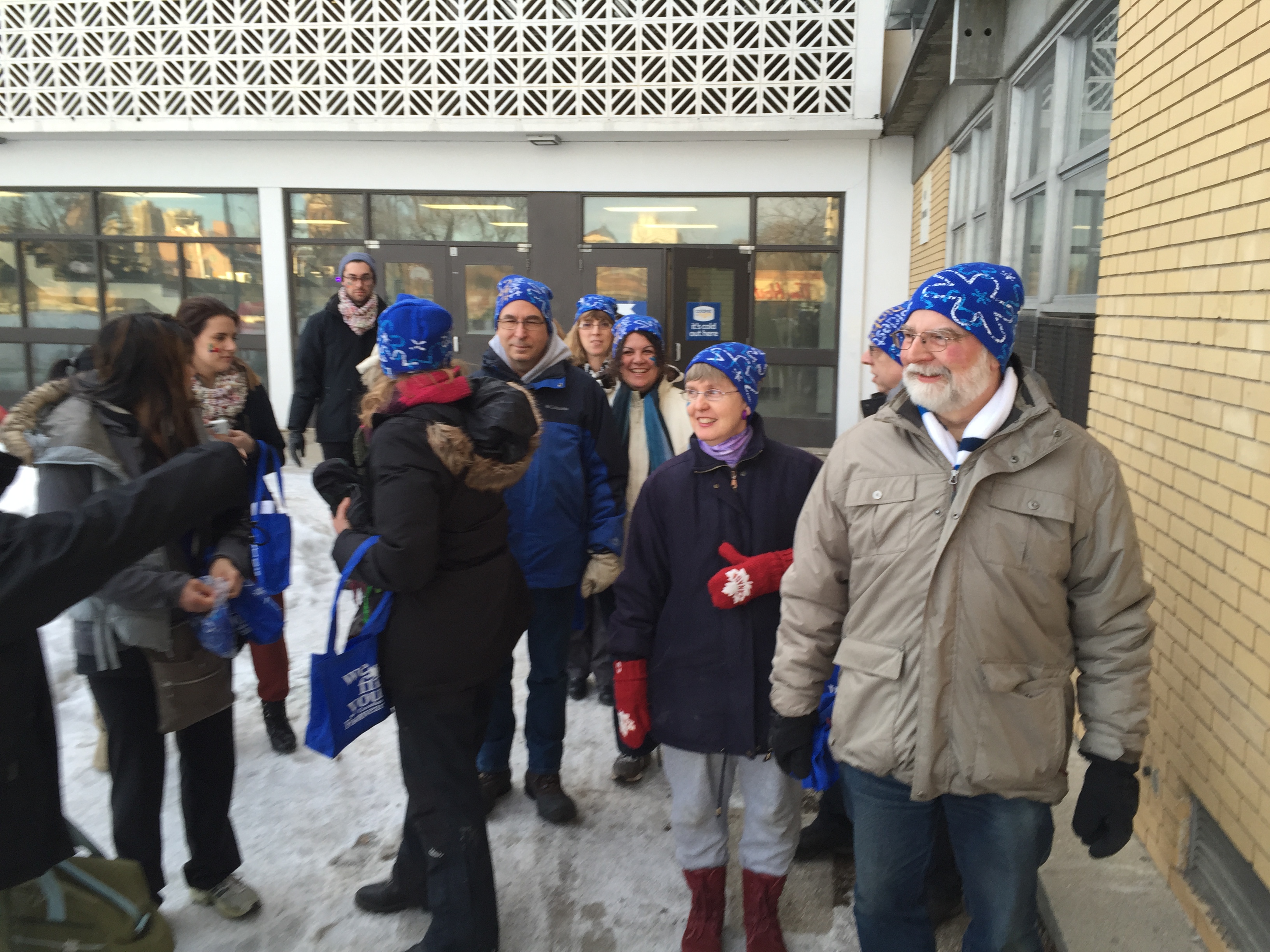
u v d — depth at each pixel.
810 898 2.46
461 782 2.12
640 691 2.28
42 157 9.60
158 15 8.99
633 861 2.65
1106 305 2.84
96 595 1.95
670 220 9.39
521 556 2.72
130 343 2.00
